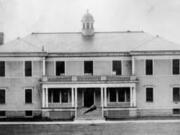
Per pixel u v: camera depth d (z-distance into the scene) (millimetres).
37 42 43438
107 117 38125
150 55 39594
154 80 39656
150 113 39438
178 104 39375
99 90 40281
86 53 40094
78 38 44719
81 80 38469
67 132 28656
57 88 39969
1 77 39938
